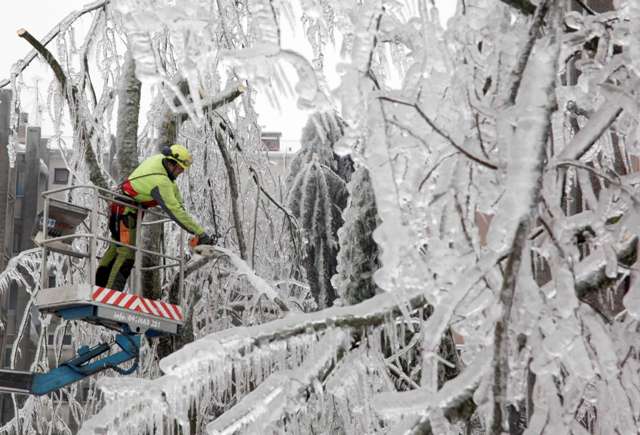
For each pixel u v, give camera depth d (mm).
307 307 13461
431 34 4895
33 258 12977
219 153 12906
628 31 5277
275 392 5074
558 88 5520
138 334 10719
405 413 4562
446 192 4703
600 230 4875
